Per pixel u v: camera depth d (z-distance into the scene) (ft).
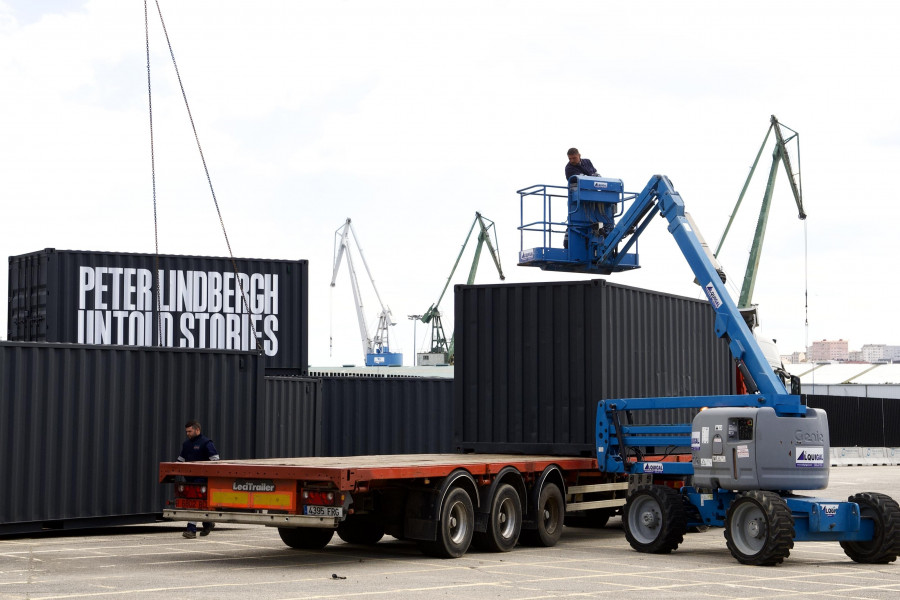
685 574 38.19
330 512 38.14
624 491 54.49
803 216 217.77
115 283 78.02
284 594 31.71
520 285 54.44
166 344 79.30
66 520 50.49
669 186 50.85
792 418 43.24
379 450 78.43
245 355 58.54
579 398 52.31
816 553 47.42
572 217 54.44
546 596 32.14
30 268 78.02
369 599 30.96
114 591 32.04
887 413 174.09
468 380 55.72
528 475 47.11
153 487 54.03
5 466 48.03
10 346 48.52
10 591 31.94
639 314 55.83
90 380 51.88
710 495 44.96
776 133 232.12
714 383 63.67
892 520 42.01
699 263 48.70
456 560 41.70
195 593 31.73
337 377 78.18
